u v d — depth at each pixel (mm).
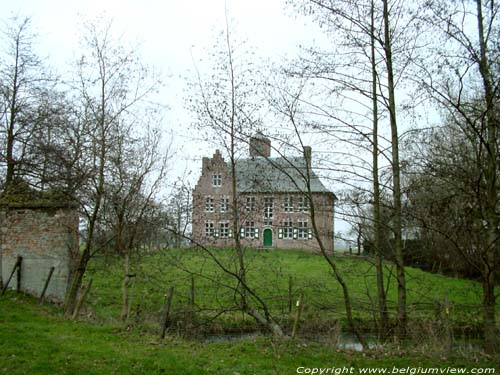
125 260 18938
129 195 19562
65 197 19766
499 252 13906
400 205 14578
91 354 11312
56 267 19578
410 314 15602
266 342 13484
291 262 19031
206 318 16344
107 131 19578
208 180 17703
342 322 15664
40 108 26453
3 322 14539
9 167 24953
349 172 14734
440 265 21625
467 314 15484
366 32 14586
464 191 13359
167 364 10820
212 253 17062
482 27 13164
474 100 13734
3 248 19859
